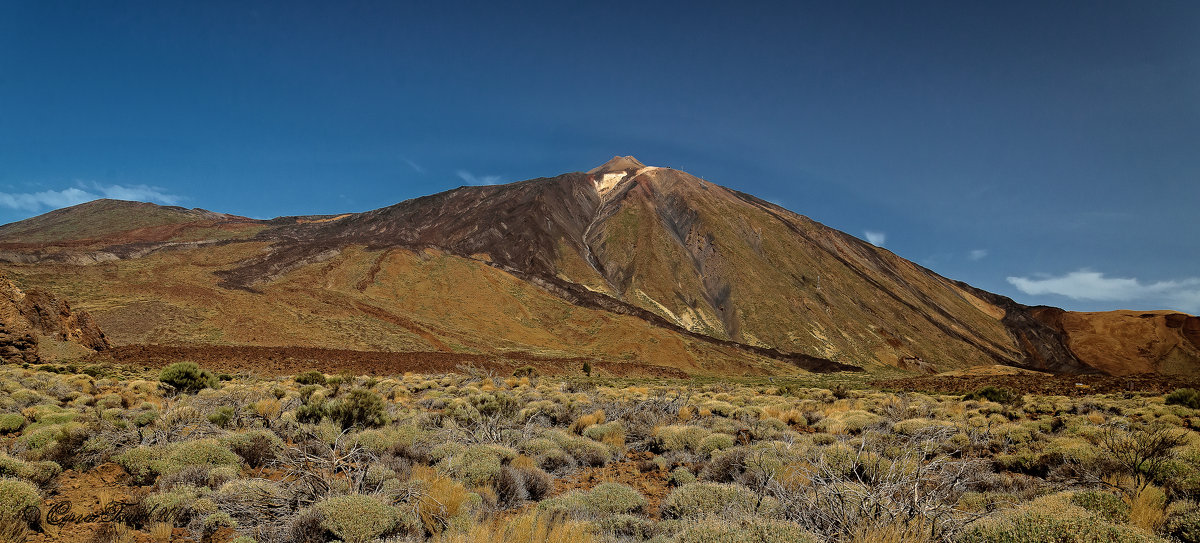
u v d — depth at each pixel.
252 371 50.62
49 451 9.23
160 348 55.06
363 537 5.86
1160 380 40.25
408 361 63.72
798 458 8.95
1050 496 6.05
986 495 7.12
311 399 16.67
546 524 6.36
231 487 7.39
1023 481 8.27
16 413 13.53
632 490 8.02
